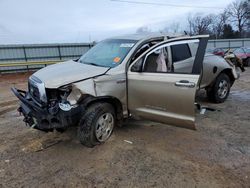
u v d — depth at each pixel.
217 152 3.40
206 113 5.09
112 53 4.05
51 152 3.48
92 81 3.34
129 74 3.70
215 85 5.66
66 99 3.20
